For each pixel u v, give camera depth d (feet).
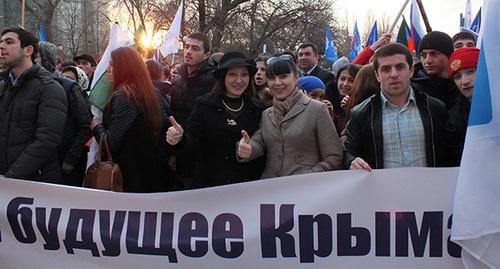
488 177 9.07
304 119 11.52
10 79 13.00
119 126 12.88
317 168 11.21
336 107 19.51
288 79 11.62
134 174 13.16
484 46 9.19
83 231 11.31
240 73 12.64
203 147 12.80
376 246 10.54
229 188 10.97
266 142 11.99
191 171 14.40
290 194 10.80
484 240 9.30
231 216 10.94
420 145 10.65
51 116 12.57
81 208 11.37
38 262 11.50
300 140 11.50
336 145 11.48
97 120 14.83
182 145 11.68
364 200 10.56
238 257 10.94
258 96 15.57
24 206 11.52
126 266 11.26
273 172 11.78
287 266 10.80
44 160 12.44
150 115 13.21
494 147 9.05
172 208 11.13
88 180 12.84
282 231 10.76
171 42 28.99
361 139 11.16
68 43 91.45
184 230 11.07
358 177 10.57
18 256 11.56
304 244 10.73
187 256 11.07
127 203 11.25
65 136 14.70
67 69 20.92
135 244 11.17
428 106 10.78
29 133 12.66
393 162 10.74
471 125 9.26
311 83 15.76
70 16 94.38
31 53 13.00
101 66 15.47
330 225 10.66
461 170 9.36
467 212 9.17
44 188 11.51
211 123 12.60
